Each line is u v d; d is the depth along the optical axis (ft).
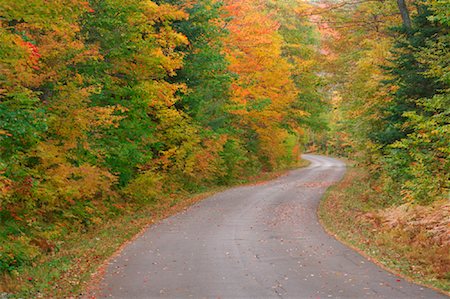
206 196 83.76
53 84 45.73
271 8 139.54
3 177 32.30
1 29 33.65
